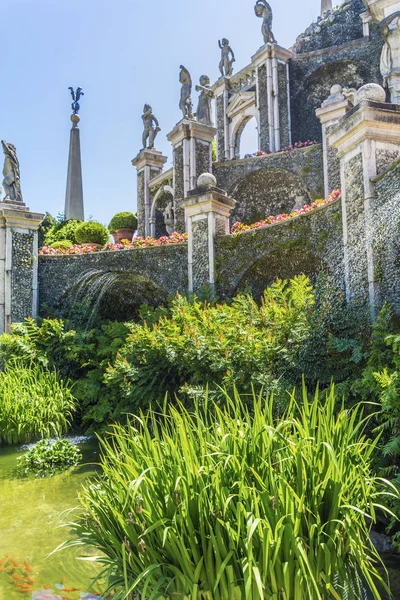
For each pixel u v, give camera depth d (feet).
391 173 21.66
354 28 73.82
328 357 19.47
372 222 22.68
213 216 35.88
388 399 13.65
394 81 25.96
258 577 7.45
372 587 8.64
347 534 8.77
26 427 27.17
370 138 23.13
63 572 12.35
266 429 9.22
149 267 39.63
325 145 52.08
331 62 68.64
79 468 22.17
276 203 58.18
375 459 14.43
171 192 69.21
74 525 10.71
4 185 40.86
